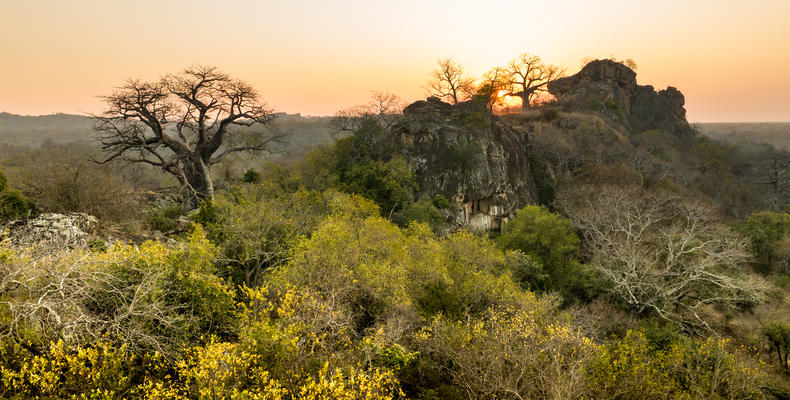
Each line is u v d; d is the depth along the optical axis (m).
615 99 85.62
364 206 26.08
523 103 83.19
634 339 16.34
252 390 7.04
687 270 24.77
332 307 10.00
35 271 7.78
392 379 9.57
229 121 33.31
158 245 10.76
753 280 25.98
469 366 10.90
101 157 40.00
